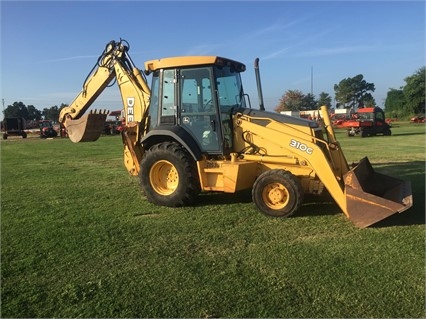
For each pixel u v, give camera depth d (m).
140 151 7.93
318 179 6.49
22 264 4.60
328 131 6.72
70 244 5.24
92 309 3.59
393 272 4.16
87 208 7.16
